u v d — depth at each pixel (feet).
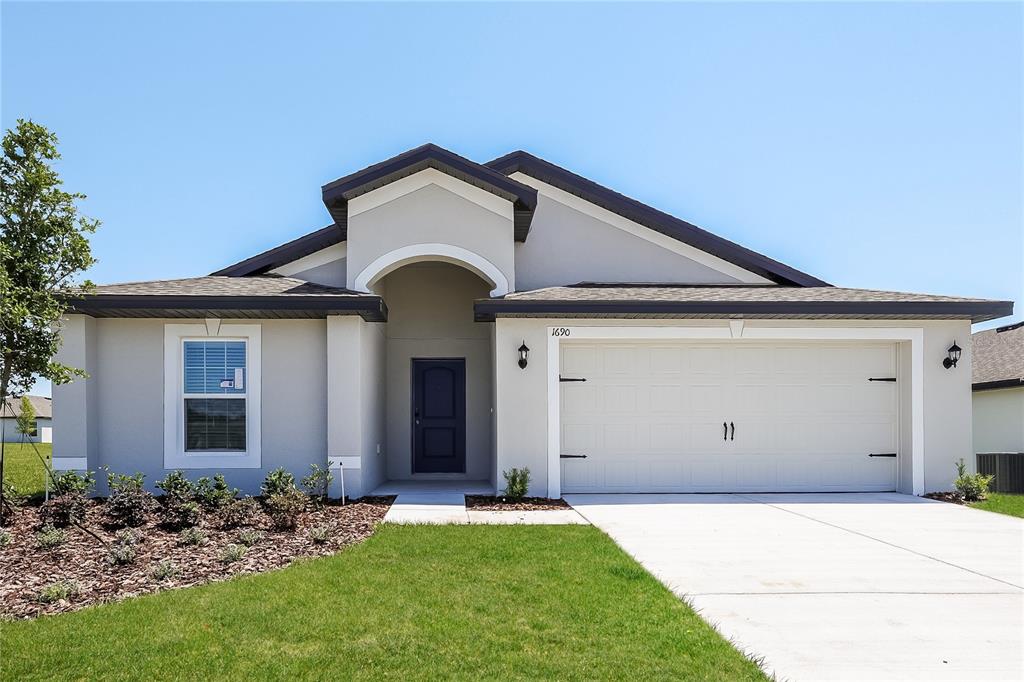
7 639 14.99
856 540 26.35
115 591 18.53
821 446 39.52
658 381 39.11
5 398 27.66
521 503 34.96
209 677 13.39
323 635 15.48
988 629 16.71
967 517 31.45
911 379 38.91
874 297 39.19
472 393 47.14
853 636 16.16
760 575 21.26
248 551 23.08
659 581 20.26
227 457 36.37
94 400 35.81
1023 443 54.44
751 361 39.50
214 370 36.81
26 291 26.40
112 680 13.25
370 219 38.17
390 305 47.37
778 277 45.70
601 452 38.70
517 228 42.52
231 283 38.65
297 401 36.73
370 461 39.34
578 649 14.94
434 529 27.53
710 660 14.43
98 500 33.81
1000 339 67.82
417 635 15.56
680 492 38.81
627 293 39.63
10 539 24.21
